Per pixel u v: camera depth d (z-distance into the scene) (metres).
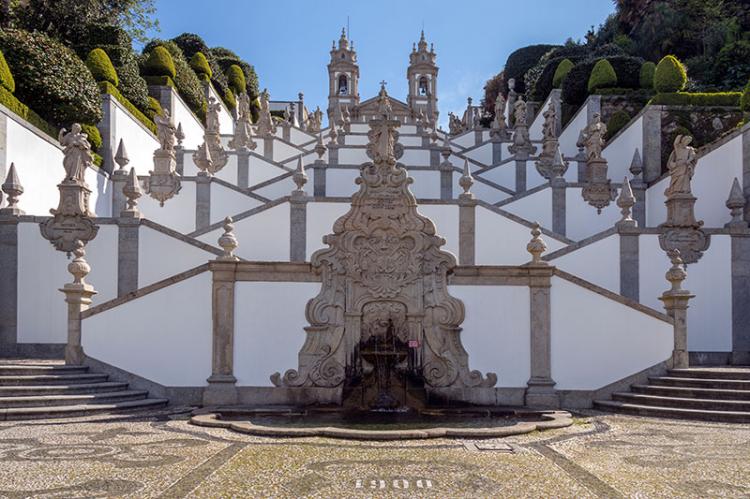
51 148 22.44
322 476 8.63
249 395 15.17
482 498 7.70
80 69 24.66
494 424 12.79
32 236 19.48
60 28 32.81
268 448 10.34
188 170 28.98
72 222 19.62
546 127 30.19
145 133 31.02
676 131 27.94
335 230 15.59
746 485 8.32
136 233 19.77
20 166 20.55
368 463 9.34
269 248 21.34
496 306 15.60
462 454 9.96
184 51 47.28
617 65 36.03
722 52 38.75
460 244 21.02
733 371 15.41
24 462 9.39
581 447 10.59
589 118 34.47
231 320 15.31
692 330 20.31
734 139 22.34
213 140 29.20
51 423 12.66
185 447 10.41
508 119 50.94
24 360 17.53
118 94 28.36
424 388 15.32
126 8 41.28
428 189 26.86
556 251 20.47
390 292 15.48
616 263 20.45
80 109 24.36
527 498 7.71
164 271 19.75
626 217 20.61
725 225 20.89
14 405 13.30
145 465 9.21
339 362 15.29
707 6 44.09
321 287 15.50
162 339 15.40
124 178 24.67
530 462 9.47
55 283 19.41
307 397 15.19
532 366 15.49
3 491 7.91
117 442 10.83
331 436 11.21
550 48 56.31
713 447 10.65
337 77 73.06
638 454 10.08
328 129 49.19
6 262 19.30
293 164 31.72
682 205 20.47
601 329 15.67
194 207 24.25
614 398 15.30
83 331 15.43
